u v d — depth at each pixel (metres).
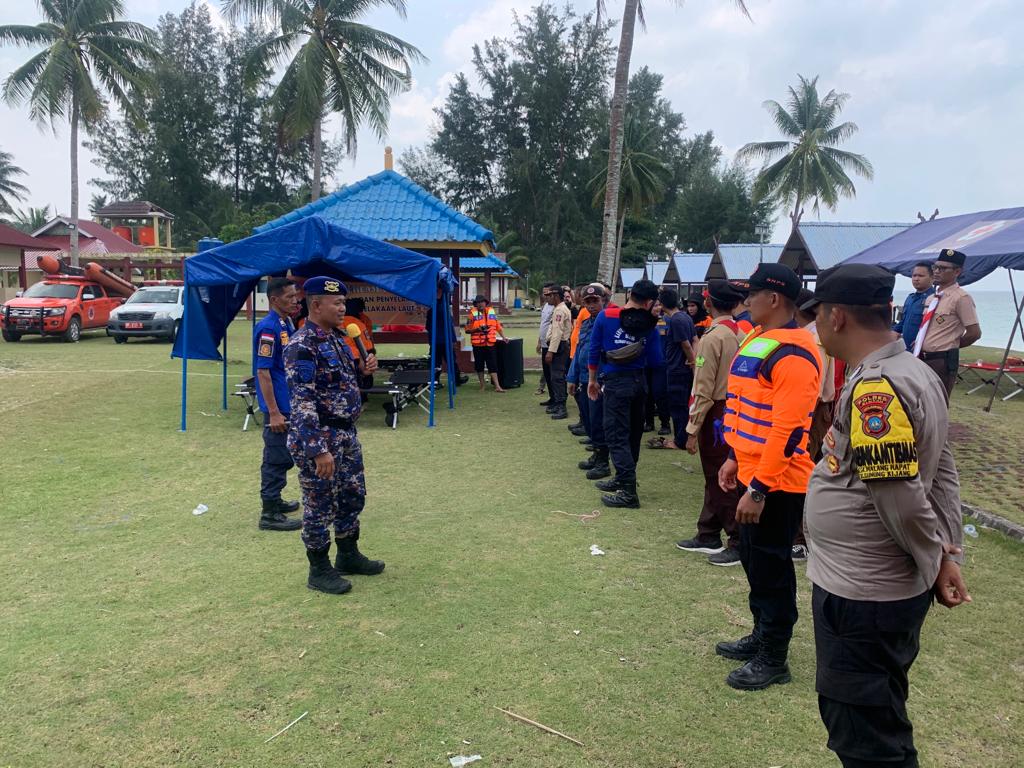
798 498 3.30
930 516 1.97
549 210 57.00
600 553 4.99
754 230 60.84
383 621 3.97
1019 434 9.06
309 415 4.11
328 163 64.44
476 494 6.43
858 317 2.14
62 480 6.76
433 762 2.81
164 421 9.60
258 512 5.89
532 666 3.52
